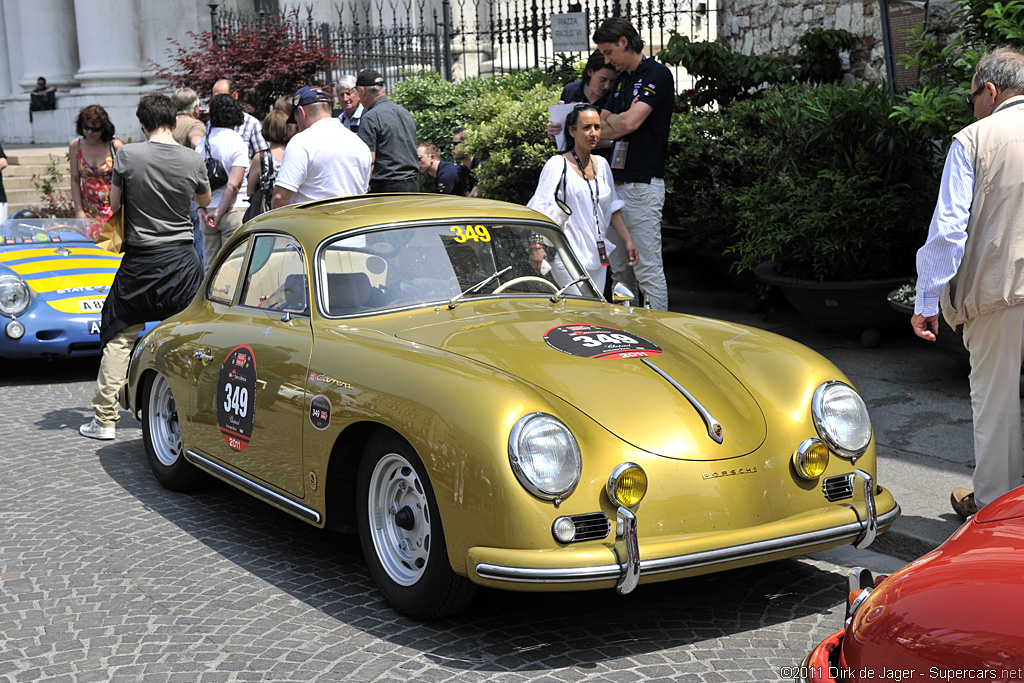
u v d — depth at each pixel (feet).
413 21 57.41
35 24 82.17
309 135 23.20
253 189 30.01
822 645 8.23
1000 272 13.33
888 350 25.13
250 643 12.05
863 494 12.47
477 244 15.65
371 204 16.42
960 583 7.11
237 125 29.19
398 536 12.70
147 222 20.97
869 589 8.08
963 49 23.57
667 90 23.89
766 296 28.91
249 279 16.44
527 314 14.44
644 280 24.88
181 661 11.61
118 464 19.90
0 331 26.00
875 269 25.21
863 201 24.08
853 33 34.86
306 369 13.69
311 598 13.37
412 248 15.17
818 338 26.55
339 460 13.28
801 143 26.71
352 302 14.51
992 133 13.28
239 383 15.12
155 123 21.24
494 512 10.89
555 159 21.03
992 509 8.34
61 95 81.25
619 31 23.61
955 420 19.65
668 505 11.33
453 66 55.52
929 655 6.85
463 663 11.39
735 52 36.37
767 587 13.58
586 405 11.70
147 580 14.12
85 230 29.43
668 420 11.78
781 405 12.52
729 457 11.79
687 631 12.20
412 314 14.42
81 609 13.16
